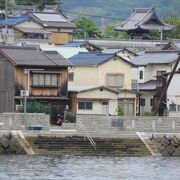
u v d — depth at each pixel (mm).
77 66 170000
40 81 153250
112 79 170375
